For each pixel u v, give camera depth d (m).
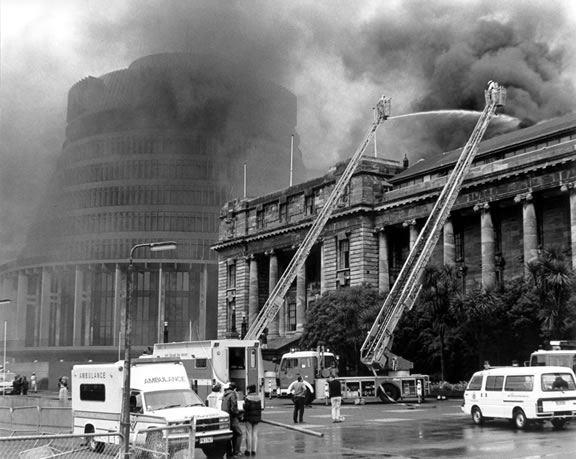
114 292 159.50
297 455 24.98
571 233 64.56
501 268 73.19
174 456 18.92
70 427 31.73
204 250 157.12
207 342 45.69
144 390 25.98
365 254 84.69
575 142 64.81
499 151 74.81
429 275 62.81
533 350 62.12
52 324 165.88
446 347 64.44
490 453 24.34
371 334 57.03
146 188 159.38
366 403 54.38
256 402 25.72
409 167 91.44
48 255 164.38
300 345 76.81
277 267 101.88
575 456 23.25
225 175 161.38
